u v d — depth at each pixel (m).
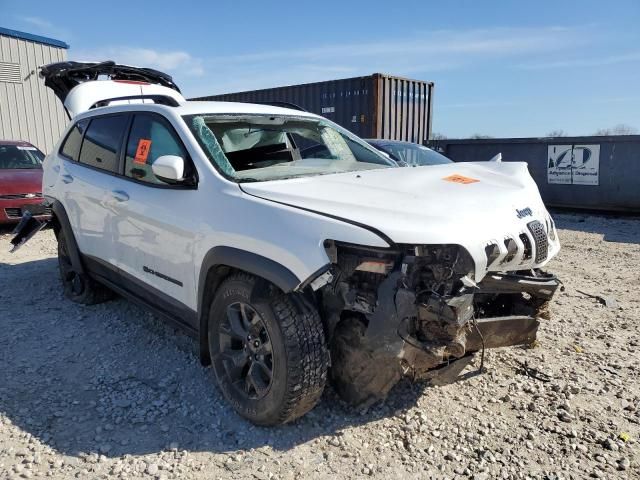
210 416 3.11
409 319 2.55
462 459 2.71
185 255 3.29
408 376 2.93
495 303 3.27
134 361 3.83
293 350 2.71
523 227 3.02
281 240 2.69
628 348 4.03
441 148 12.68
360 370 2.81
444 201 2.89
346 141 4.47
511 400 3.26
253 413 2.94
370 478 2.58
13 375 3.60
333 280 2.69
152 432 2.95
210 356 3.24
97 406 3.22
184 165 3.35
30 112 16.39
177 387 3.45
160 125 3.71
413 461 2.70
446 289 2.56
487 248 2.73
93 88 5.73
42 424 3.01
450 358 2.93
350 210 2.70
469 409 3.16
